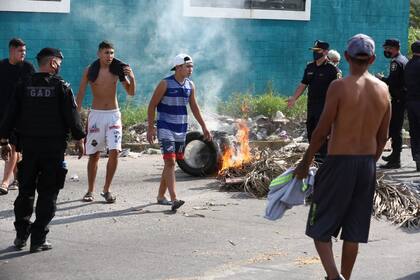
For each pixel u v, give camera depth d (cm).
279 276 916
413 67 1616
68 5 2041
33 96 995
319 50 1526
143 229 1128
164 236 1091
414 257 1009
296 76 2381
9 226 1130
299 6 2366
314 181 820
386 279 912
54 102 1000
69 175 1534
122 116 2002
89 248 1023
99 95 1288
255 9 2292
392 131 1680
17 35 1991
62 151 1009
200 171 1538
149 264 955
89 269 930
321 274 926
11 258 975
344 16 2438
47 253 998
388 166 1695
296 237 1098
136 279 895
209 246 1043
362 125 797
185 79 1271
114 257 983
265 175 1405
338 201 799
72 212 1225
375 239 1099
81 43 2075
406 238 1110
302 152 1533
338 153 798
